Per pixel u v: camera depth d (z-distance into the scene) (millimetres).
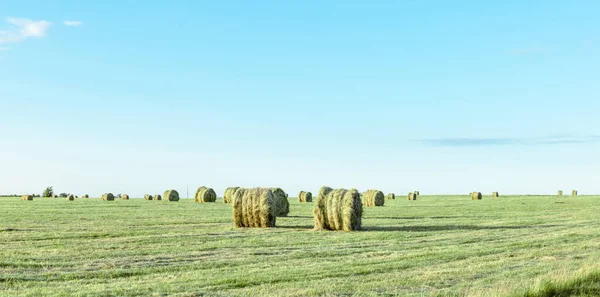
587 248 20062
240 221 29828
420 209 48625
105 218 35625
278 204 39688
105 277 14656
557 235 24859
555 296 11953
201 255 18781
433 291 12258
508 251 19438
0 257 17750
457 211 45312
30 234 24938
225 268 15891
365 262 16828
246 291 12445
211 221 33438
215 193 64625
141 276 14703
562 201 64438
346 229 27406
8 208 47875
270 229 28562
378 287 12938
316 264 16547
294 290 12422
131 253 19047
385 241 22906
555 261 16891
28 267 16031
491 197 84312
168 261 17281
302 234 25859
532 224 31859
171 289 12719
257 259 17734
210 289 12789
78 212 42000
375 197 55344
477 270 15258
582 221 34062
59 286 13234
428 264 16641
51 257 17938
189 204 57469
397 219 35906
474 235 25312
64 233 25406
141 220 34000
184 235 25109
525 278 13750
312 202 65375
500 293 11477
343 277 14383
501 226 30375
